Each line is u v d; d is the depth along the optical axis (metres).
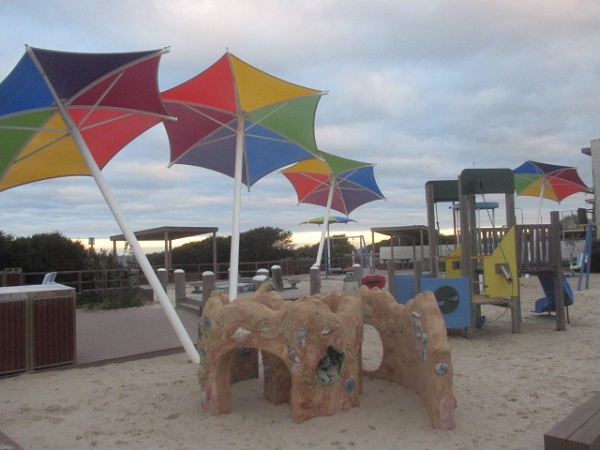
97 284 17.42
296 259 34.66
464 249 10.06
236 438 4.81
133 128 10.20
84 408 5.93
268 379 5.79
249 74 9.93
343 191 23.34
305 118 11.73
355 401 5.39
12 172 10.29
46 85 7.82
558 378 6.75
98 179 8.40
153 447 4.70
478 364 7.66
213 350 5.40
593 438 3.55
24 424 5.42
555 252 10.36
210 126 11.89
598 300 14.82
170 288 23.62
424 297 5.33
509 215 10.35
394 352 6.22
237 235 10.25
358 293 6.35
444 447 4.52
